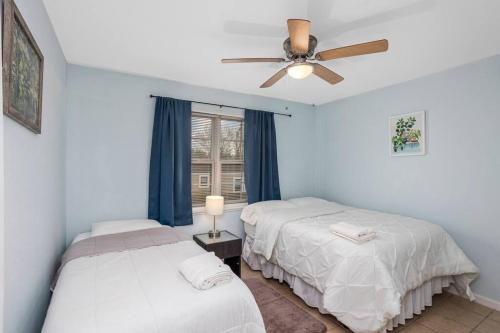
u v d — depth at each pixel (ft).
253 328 4.61
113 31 6.52
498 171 7.93
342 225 7.57
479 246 8.32
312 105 14.29
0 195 2.93
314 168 14.40
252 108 12.17
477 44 7.20
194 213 10.70
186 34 6.64
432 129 9.46
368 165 11.74
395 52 7.68
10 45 3.28
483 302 8.14
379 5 5.39
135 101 9.45
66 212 8.27
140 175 9.55
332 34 6.53
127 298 4.26
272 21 6.02
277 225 9.12
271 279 9.81
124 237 7.38
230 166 11.93
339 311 6.46
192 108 10.64
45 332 3.51
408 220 8.99
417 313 7.30
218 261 5.46
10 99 3.37
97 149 8.78
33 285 4.72
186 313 4.06
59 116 7.20
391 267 6.41
